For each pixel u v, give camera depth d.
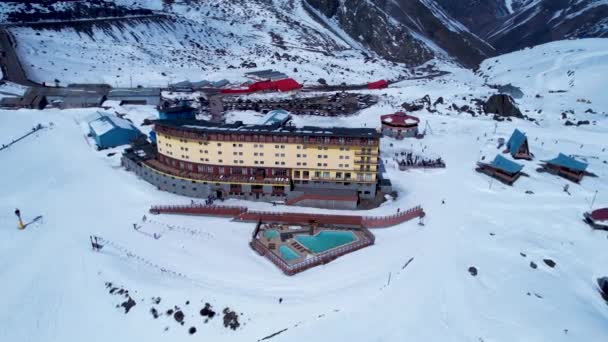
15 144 122.75
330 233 83.88
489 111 168.88
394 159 122.56
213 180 94.12
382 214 89.31
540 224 87.75
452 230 83.94
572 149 131.38
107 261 72.94
